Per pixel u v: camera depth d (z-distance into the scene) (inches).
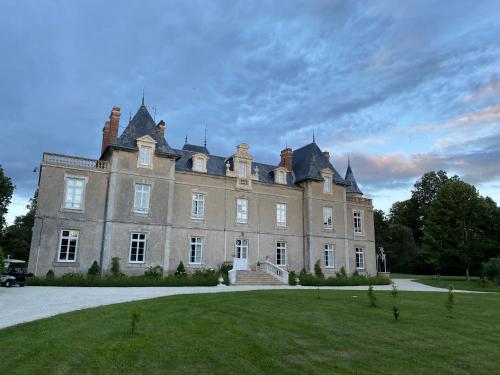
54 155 1237.1
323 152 1851.6
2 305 658.2
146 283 1160.8
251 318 566.6
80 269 1203.9
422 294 988.6
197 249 1418.6
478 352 412.2
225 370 332.8
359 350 407.8
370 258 1811.0
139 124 1381.6
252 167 1689.2
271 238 1568.7
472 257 1836.9
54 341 403.2
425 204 3105.3
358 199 1851.6
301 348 407.8
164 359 356.8
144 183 1320.1
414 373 340.5
